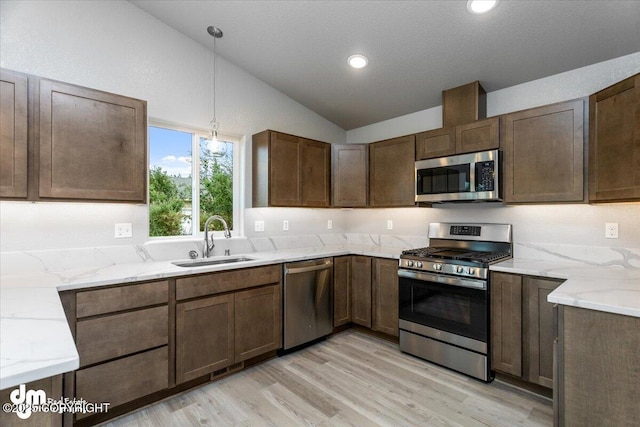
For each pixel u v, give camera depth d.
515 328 2.24
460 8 2.12
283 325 2.82
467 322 2.47
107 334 1.90
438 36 2.40
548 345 2.11
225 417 1.97
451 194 2.81
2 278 1.93
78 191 2.01
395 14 2.27
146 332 2.04
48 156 1.91
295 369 2.60
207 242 2.88
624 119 1.86
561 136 2.28
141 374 2.02
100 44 2.41
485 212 3.00
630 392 1.38
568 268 2.23
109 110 2.14
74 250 2.29
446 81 2.90
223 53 3.04
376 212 3.93
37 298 1.49
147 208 2.65
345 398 2.18
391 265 3.07
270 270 2.73
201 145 3.06
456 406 2.08
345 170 3.59
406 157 3.22
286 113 3.60
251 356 2.59
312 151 3.43
